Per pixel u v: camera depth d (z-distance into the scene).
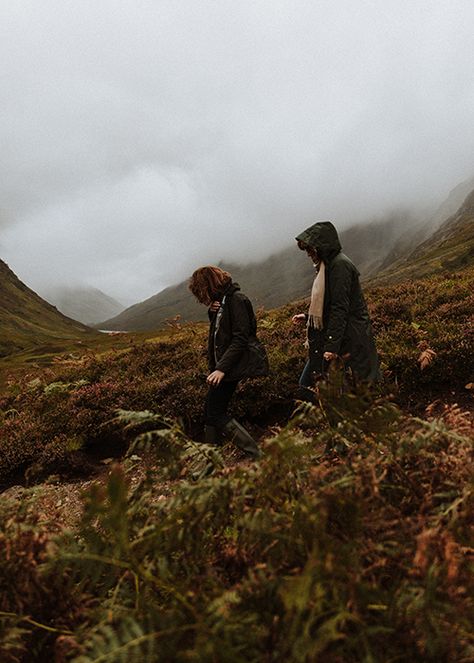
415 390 7.42
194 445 3.01
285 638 1.64
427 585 1.68
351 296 5.05
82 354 13.45
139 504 2.53
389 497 2.58
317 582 1.65
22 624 2.22
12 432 9.05
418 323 9.11
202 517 2.28
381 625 1.73
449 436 2.60
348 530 2.06
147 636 1.62
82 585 2.34
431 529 1.98
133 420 3.03
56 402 10.23
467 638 1.65
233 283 5.65
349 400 2.61
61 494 7.03
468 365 7.05
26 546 2.33
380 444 2.83
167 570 2.05
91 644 1.70
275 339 10.46
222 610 1.70
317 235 5.00
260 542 2.26
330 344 4.87
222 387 5.60
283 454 2.43
